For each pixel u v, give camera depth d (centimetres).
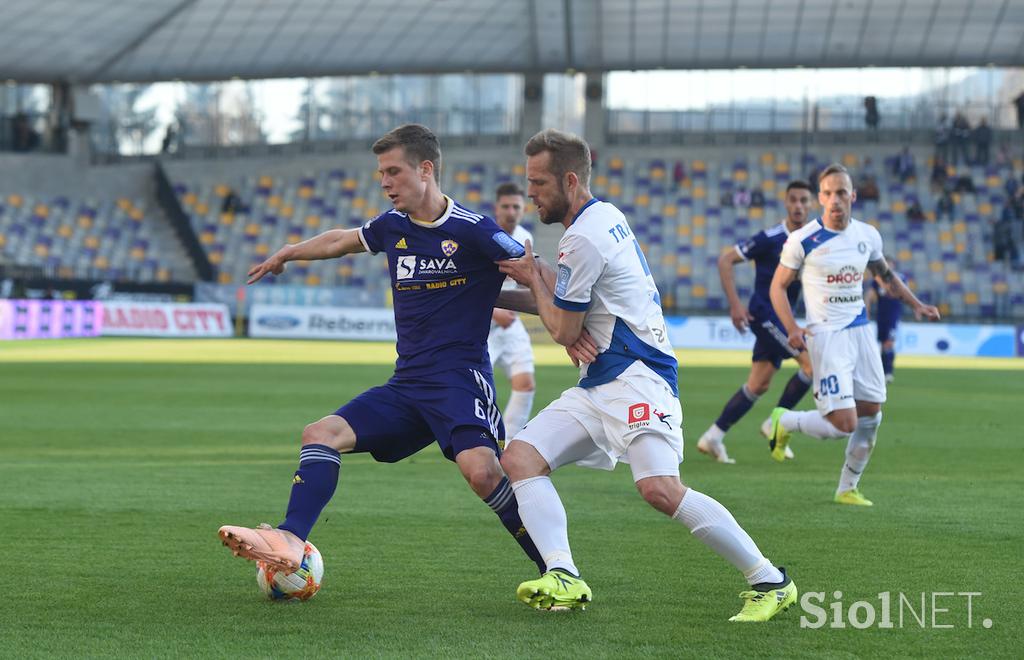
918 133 6297
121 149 6625
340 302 5369
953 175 6109
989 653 627
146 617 688
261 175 6525
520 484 711
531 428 725
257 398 2255
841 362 1130
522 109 6444
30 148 6262
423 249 753
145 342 4638
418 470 1360
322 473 732
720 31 5691
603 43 5869
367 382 2684
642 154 6391
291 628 666
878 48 5847
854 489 1149
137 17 5322
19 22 5269
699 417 2059
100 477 1262
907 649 632
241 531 687
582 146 712
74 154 6269
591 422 714
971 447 1633
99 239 6031
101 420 1852
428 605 723
